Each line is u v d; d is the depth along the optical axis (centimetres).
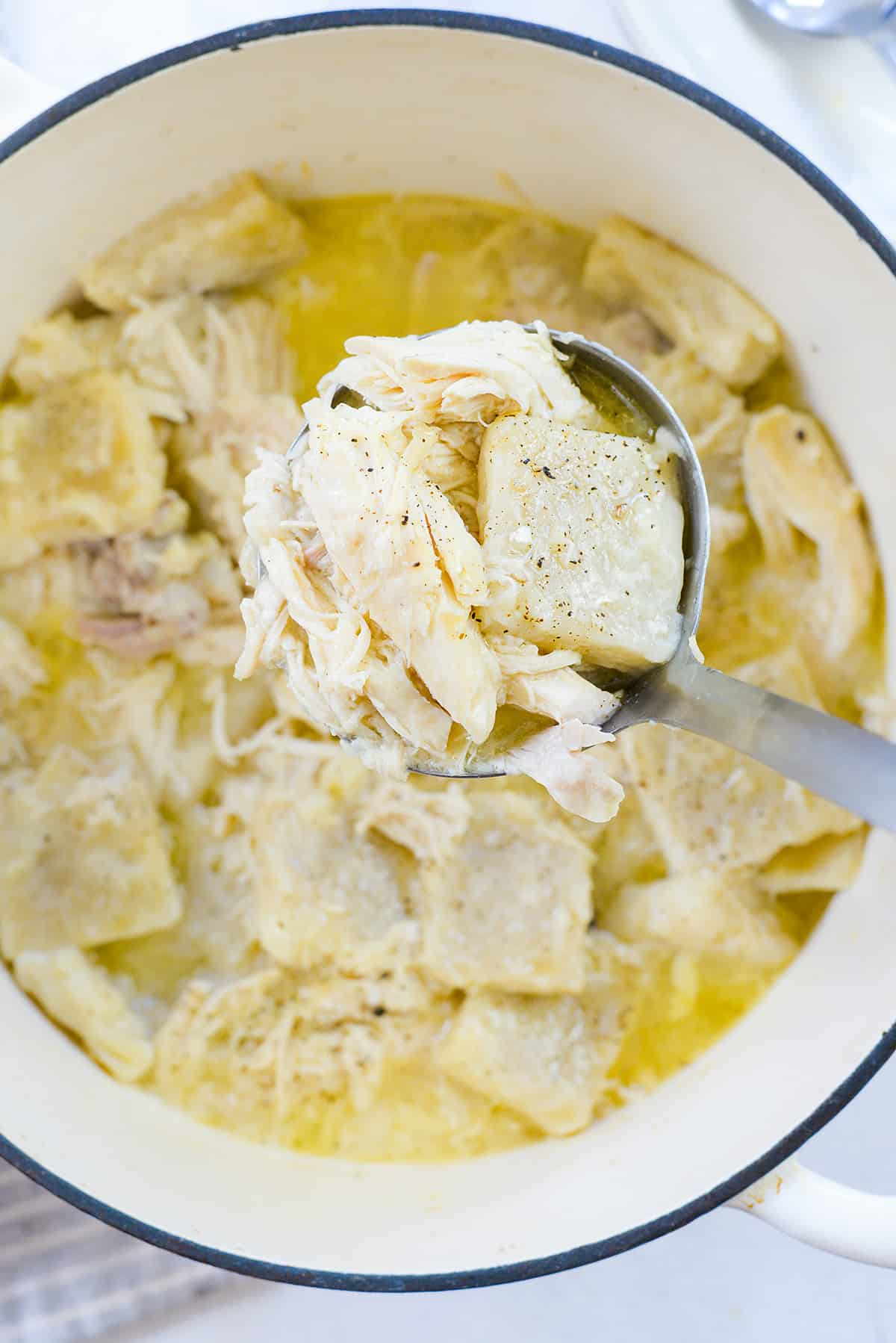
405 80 42
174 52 41
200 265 45
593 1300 48
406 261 46
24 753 46
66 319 45
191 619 45
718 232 44
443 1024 45
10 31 47
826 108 47
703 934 44
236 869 46
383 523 35
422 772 37
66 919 45
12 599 46
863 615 44
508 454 36
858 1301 48
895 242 46
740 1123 43
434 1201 44
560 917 44
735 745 37
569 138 43
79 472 44
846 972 44
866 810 36
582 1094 44
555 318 46
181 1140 44
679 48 46
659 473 38
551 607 36
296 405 46
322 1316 47
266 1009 45
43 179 42
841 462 45
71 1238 47
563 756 36
